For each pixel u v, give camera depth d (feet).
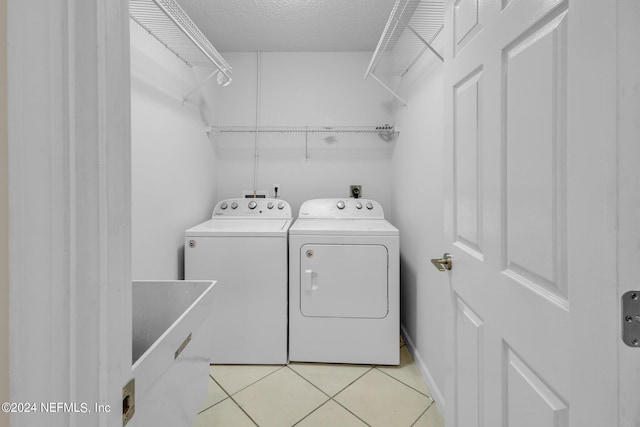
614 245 1.52
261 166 9.17
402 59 7.07
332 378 6.20
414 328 6.97
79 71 1.31
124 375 1.58
